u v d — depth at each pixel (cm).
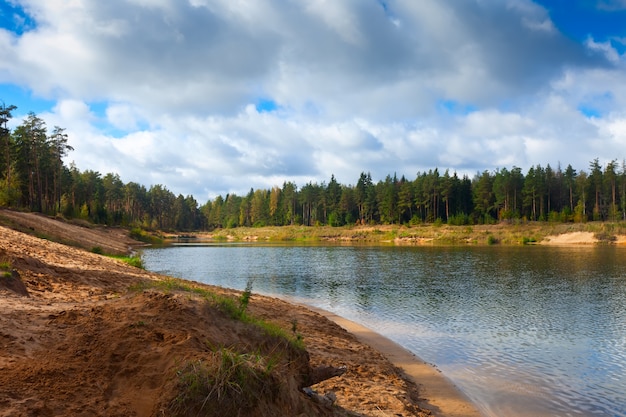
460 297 2328
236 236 12488
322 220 14350
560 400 978
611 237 7200
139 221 13425
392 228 11056
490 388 1041
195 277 3212
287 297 2361
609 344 1423
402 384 1020
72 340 564
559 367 1198
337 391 898
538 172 11381
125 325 591
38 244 2259
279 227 13525
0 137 5838
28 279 1216
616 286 2672
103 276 1636
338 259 4791
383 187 12644
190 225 17550
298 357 718
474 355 1304
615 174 10300
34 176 7381
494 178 12594
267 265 4125
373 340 1463
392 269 3722
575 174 12281
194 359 503
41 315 701
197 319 662
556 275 3200
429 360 1255
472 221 10556
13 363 507
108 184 12062
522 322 1738
